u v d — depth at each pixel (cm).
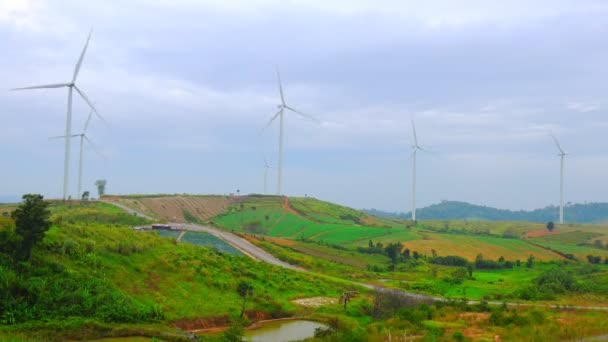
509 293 12506
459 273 15912
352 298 10956
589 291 12650
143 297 8075
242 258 12519
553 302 11000
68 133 17862
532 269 18862
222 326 8206
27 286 6638
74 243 8388
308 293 10869
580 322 7000
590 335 6072
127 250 9375
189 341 6681
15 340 5469
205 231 19725
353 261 18300
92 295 7206
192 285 9131
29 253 7244
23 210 7225
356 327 7588
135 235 10869
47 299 6681
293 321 8869
